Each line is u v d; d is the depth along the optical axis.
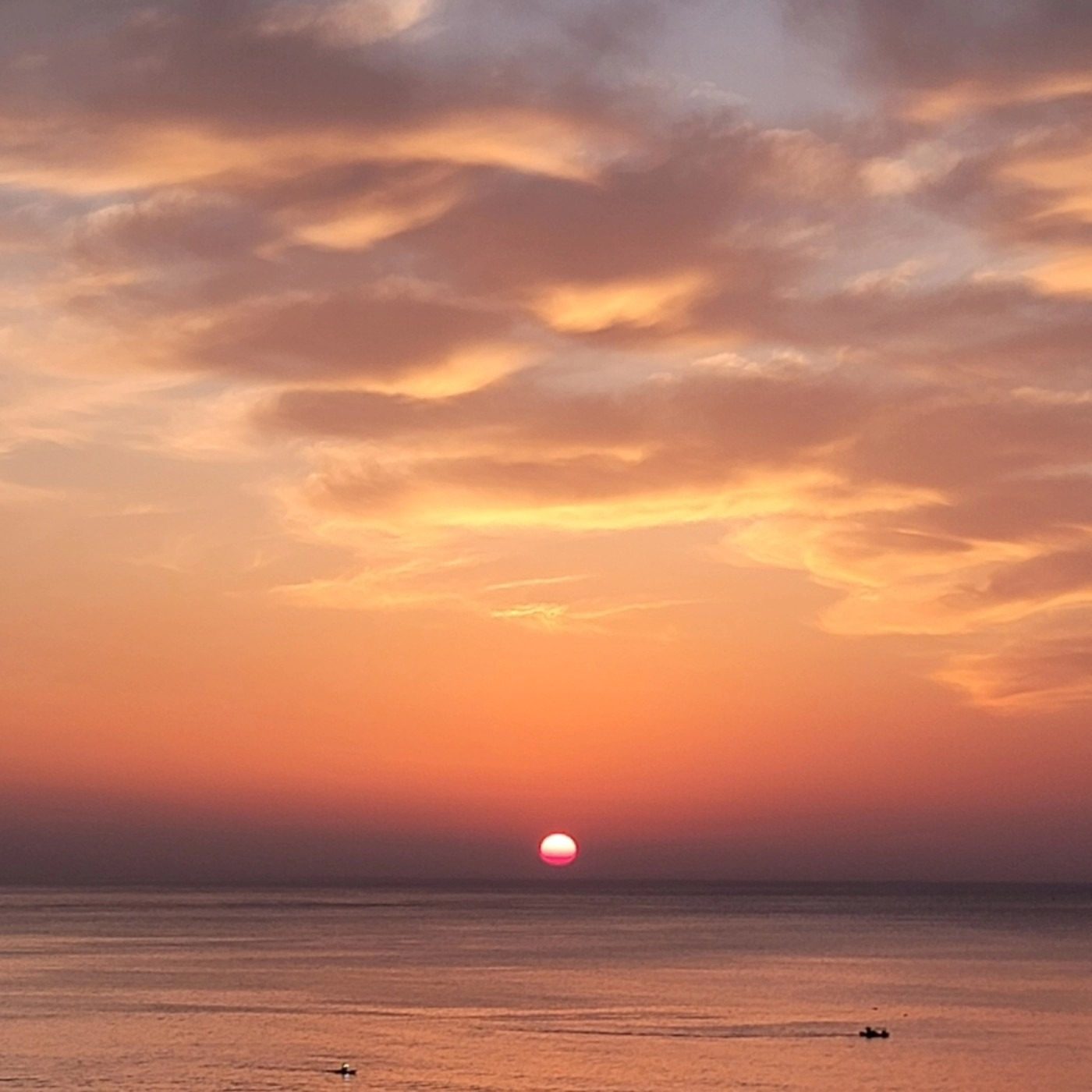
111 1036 88.19
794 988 119.44
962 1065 79.12
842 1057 81.56
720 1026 93.62
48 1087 71.88
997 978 130.50
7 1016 97.69
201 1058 79.94
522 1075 75.00
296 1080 73.38
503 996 111.69
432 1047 84.19
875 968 141.88
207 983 121.38
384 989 116.62
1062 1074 76.75
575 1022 95.56
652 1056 81.19
